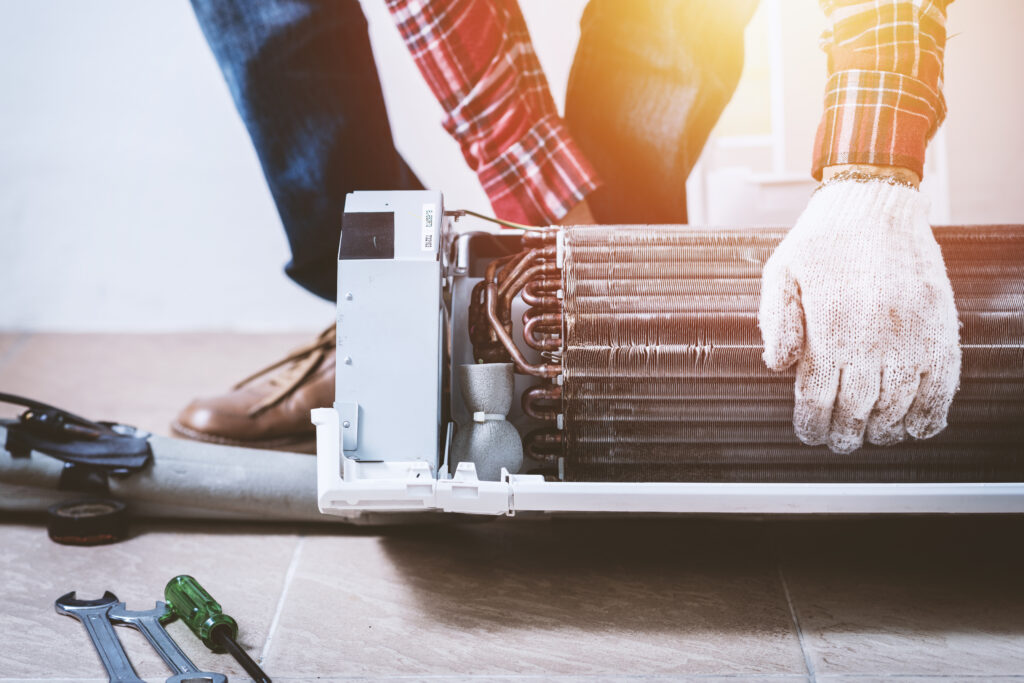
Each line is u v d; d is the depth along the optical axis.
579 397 1.26
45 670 1.14
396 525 1.62
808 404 1.19
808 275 1.16
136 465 1.57
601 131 1.73
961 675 1.11
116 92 3.12
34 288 3.23
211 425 1.80
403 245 1.24
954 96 2.65
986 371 1.21
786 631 1.24
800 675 1.12
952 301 1.18
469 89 1.51
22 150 3.15
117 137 3.15
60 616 1.28
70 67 3.11
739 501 1.12
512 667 1.14
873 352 1.14
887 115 1.19
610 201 1.76
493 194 1.58
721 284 1.25
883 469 1.27
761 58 2.76
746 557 1.49
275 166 1.83
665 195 1.75
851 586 1.38
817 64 2.63
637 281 1.26
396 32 2.97
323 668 1.15
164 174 3.17
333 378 1.79
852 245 1.15
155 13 3.08
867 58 1.20
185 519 1.67
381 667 1.15
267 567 1.46
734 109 2.78
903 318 1.14
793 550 1.52
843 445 1.22
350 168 1.80
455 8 1.47
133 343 3.06
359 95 1.78
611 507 1.13
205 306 3.25
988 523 1.63
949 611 1.29
